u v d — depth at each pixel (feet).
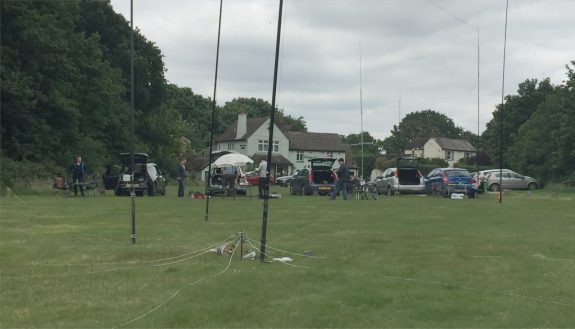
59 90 135.23
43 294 23.72
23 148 120.06
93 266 29.60
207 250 34.42
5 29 120.78
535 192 133.59
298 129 405.18
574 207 76.18
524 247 36.63
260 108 405.59
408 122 428.15
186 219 53.72
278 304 22.20
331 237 41.47
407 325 19.69
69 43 147.54
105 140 174.60
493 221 54.49
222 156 94.68
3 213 58.85
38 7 135.13
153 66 202.18
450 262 30.89
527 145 184.55
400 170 109.40
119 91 171.01
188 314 20.85
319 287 24.89
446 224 51.31
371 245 37.35
